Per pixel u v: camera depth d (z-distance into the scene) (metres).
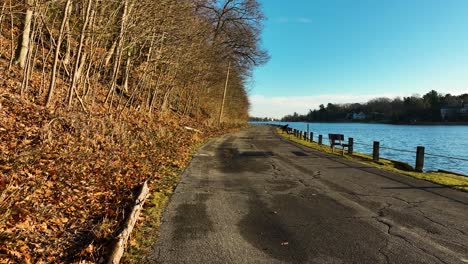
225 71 37.59
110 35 14.54
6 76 11.03
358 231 5.06
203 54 24.16
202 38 22.80
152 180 8.07
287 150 17.25
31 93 10.94
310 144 21.78
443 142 40.47
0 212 4.26
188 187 7.87
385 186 8.23
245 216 5.76
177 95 31.84
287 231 5.06
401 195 7.31
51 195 5.51
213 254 4.23
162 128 16.70
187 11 18.08
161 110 23.62
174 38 17.20
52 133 8.24
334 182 8.71
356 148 32.41
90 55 13.47
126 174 7.86
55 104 10.82
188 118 30.02
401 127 99.06
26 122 8.34
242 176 9.45
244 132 40.31
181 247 4.42
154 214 5.77
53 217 4.80
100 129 10.45
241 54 39.84
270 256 4.19
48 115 9.30
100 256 3.94
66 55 15.16
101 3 12.95
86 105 13.09
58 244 4.20
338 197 7.11
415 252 4.32
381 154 27.73
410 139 45.56
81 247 4.20
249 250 4.36
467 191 7.66
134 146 11.12
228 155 14.49
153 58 19.02
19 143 7.08
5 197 4.57
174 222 5.40
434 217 5.74
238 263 4.00
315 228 5.20
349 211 6.09
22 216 4.45
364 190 7.79
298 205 6.47
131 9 13.66
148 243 4.54
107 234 4.48
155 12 14.66
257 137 29.22
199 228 5.14
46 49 16.36
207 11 29.66
